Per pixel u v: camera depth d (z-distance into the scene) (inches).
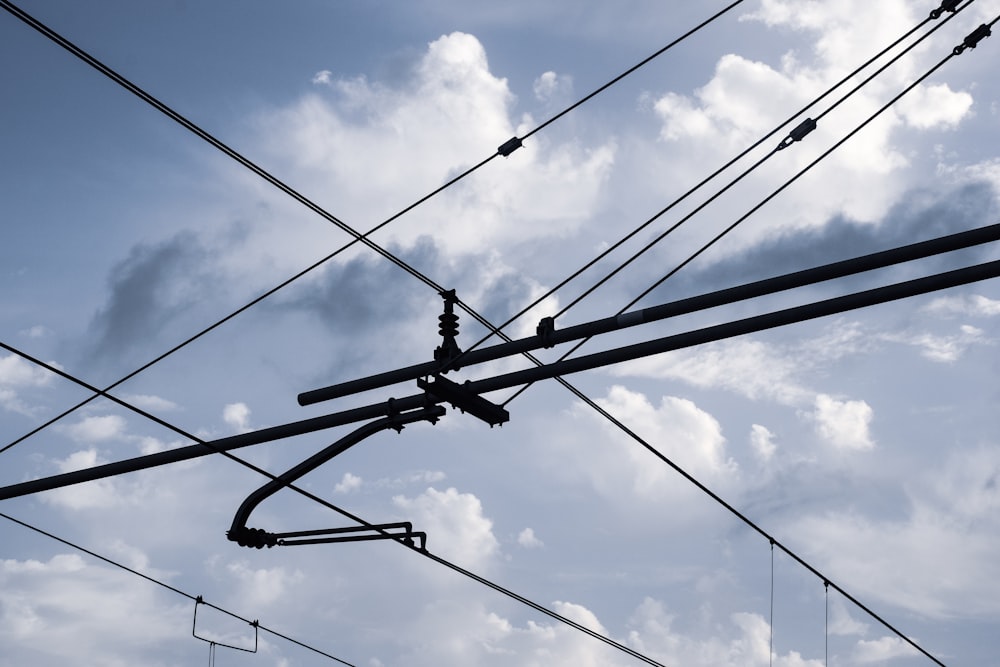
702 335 565.9
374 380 634.2
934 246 510.9
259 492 661.3
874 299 531.8
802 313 546.0
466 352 613.0
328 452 647.1
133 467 671.8
